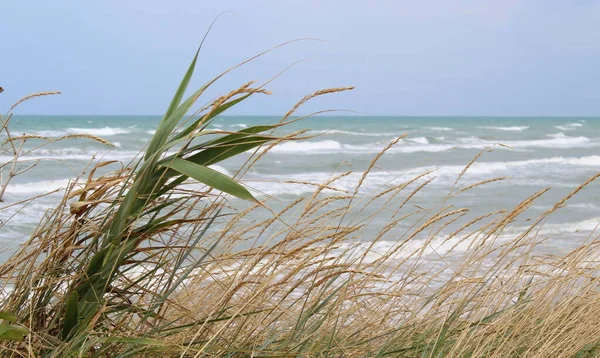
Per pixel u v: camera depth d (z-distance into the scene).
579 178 31.56
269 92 2.06
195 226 2.43
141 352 2.29
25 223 10.83
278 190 20.69
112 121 93.25
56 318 2.18
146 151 2.15
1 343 2.12
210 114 2.07
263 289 2.37
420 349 2.87
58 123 74.69
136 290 2.51
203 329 2.40
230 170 30.83
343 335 3.02
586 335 3.28
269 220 2.77
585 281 3.46
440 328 2.97
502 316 2.98
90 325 2.03
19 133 51.56
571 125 96.69
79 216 2.21
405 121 132.25
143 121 94.94
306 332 2.68
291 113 2.14
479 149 49.91
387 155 42.62
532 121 143.38
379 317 3.17
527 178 31.61
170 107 2.21
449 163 39.59
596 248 3.57
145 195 2.12
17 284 2.20
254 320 2.59
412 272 3.33
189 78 2.25
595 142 64.44
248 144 2.15
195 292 2.86
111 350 2.29
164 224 2.20
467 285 3.18
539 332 3.19
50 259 2.18
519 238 3.26
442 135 65.81
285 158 38.12
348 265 2.61
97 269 2.15
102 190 2.20
